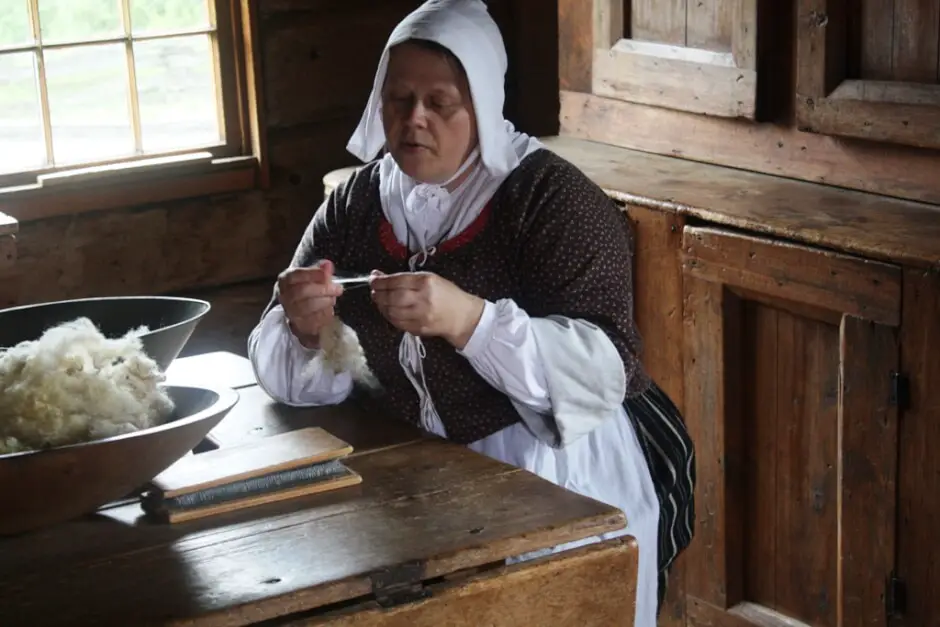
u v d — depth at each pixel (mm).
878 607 2553
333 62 4020
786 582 2795
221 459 1750
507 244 2016
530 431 2020
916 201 2770
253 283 4008
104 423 1627
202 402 1782
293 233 4051
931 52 2666
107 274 3748
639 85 3275
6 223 2898
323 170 4062
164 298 2072
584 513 1637
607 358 1929
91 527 1636
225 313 3881
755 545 2850
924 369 2391
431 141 1971
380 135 2156
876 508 2521
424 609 1522
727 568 2867
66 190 3619
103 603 1439
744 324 2773
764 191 2910
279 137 3971
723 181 3018
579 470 2082
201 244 3891
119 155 3758
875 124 2742
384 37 4102
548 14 4297
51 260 3652
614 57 3334
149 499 1679
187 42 3820
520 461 2055
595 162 3258
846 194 2859
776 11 2963
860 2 2777
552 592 1622
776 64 2998
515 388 1925
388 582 1501
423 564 1518
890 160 2805
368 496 1707
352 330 2002
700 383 2846
